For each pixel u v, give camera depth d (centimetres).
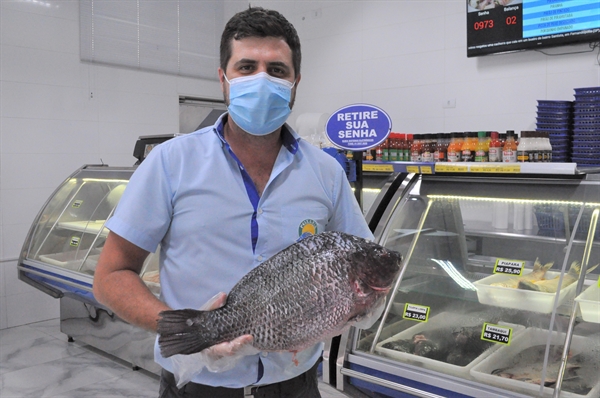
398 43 535
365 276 103
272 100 122
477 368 190
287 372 130
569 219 204
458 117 496
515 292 200
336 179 143
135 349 369
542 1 426
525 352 190
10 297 488
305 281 104
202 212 123
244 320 104
